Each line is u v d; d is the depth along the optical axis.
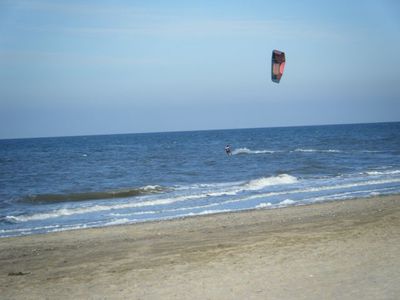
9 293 9.03
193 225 16.33
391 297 6.98
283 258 10.06
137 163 55.16
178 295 8.02
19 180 39.69
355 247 10.57
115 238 14.70
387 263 8.95
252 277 8.77
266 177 33.28
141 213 20.42
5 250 13.65
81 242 14.35
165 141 143.12
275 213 18.16
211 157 61.28
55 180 39.12
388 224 13.49
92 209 22.11
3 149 110.81
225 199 23.61
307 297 7.32
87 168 50.16
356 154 58.28
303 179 32.12
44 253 13.05
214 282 8.64
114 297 8.23
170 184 33.44
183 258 11.02
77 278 9.86
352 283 7.84
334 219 15.74
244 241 12.58
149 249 12.62
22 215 21.16
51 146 127.56
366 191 24.61
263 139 129.50
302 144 91.12
